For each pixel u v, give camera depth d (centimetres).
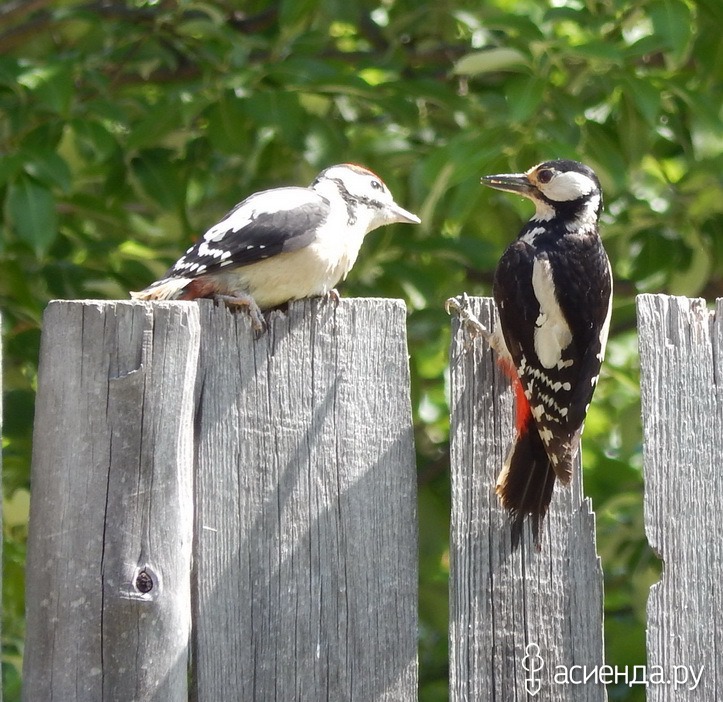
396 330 533
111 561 486
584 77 1005
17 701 954
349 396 528
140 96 1112
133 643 485
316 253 741
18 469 981
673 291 1166
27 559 493
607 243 1184
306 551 520
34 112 1023
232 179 1145
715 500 548
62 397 488
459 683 539
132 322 489
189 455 498
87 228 1191
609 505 1104
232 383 520
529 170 880
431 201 978
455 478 561
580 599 546
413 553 529
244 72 998
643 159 1091
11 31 1155
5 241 987
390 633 524
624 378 1137
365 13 1233
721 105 1110
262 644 514
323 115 1063
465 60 974
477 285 1258
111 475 487
